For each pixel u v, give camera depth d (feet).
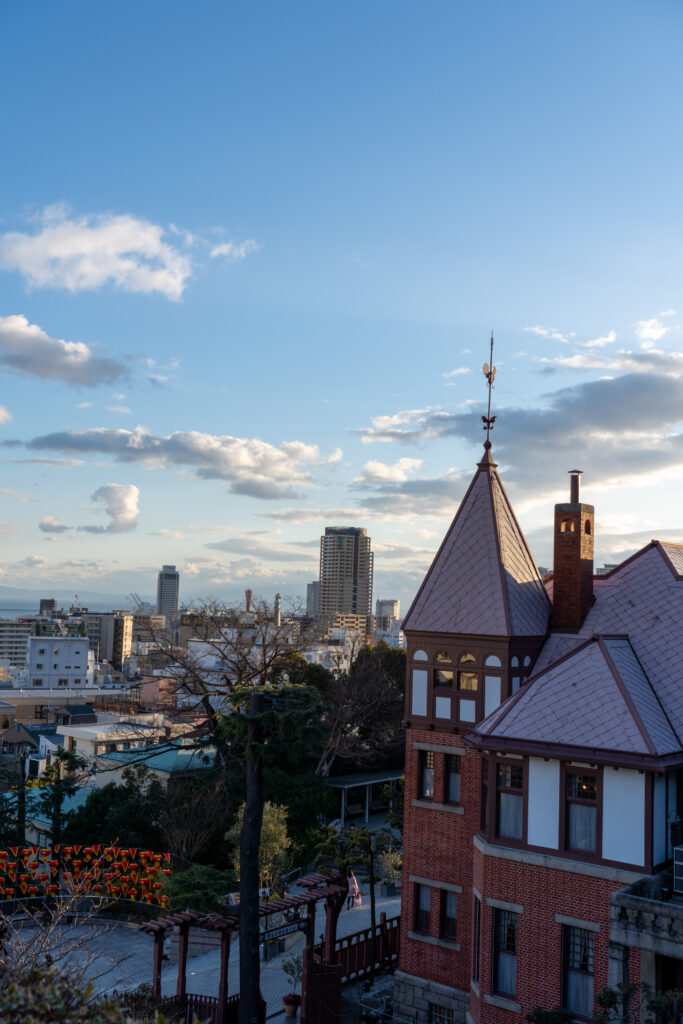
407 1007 87.97
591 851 70.03
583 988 68.95
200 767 184.14
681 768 68.74
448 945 85.92
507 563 90.38
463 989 84.28
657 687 77.00
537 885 72.02
